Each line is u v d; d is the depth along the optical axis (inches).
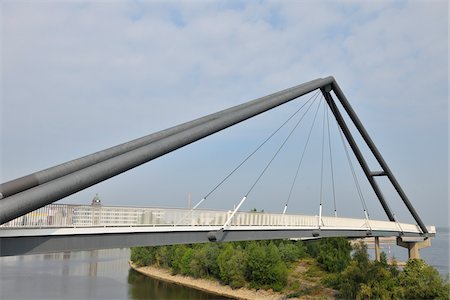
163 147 761.6
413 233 2561.5
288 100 1315.2
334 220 1658.5
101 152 748.6
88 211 788.6
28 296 2368.4
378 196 2369.6
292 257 3016.7
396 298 1891.0
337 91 1845.5
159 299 2476.6
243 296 2600.9
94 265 3939.5
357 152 2177.7
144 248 3740.2
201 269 3097.9
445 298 1745.8
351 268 2287.2
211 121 932.0
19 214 516.1
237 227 1093.8
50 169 650.8
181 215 962.1
